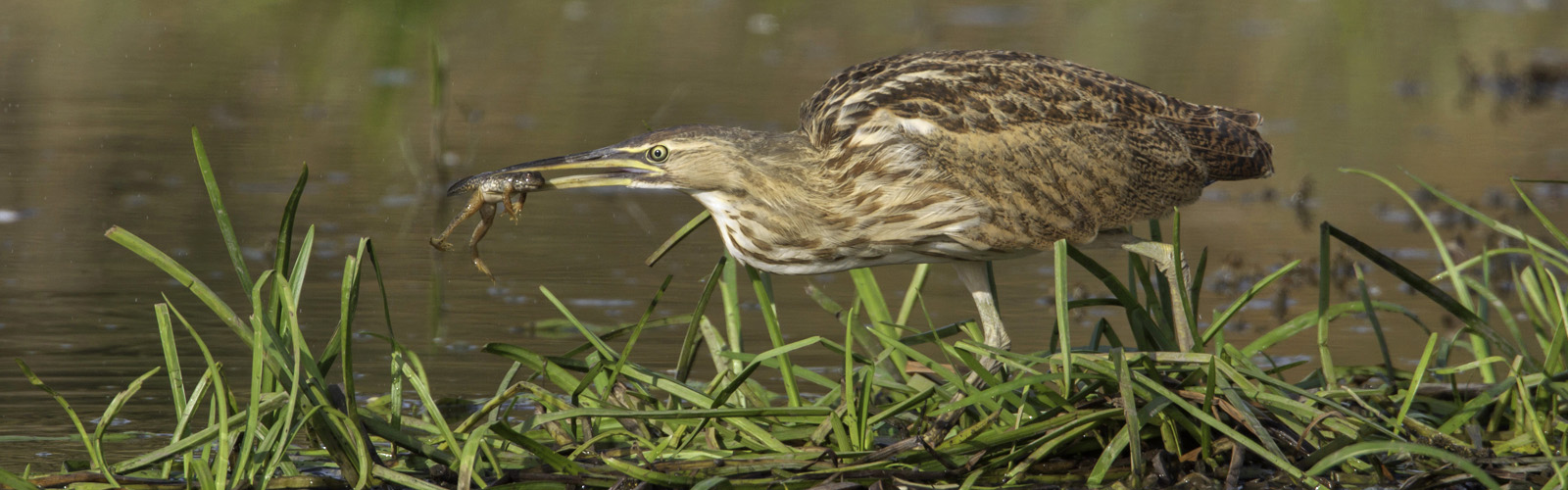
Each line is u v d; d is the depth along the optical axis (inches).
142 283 487.2
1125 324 467.5
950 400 323.6
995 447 307.6
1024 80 366.6
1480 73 1027.9
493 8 1206.9
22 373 386.0
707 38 1094.4
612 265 533.6
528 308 470.0
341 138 751.1
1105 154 366.0
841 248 357.4
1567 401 344.8
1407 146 770.2
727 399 344.2
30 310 450.0
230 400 303.7
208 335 428.8
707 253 559.8
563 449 311.4
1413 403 348.5
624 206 650.8
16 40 981.2
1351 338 452.8
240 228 564.4
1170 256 355.9
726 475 299.6
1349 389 326.3
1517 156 741.9
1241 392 313.4
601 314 463.5
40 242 536.4
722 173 350.6
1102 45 1057.5
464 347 423.5
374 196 631.2
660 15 1205.1
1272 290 516.1
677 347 428.8
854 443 309.3
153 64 935.7
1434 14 1290.6
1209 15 1261.1
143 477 297.3
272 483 299.7
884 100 356.8
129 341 419.8
